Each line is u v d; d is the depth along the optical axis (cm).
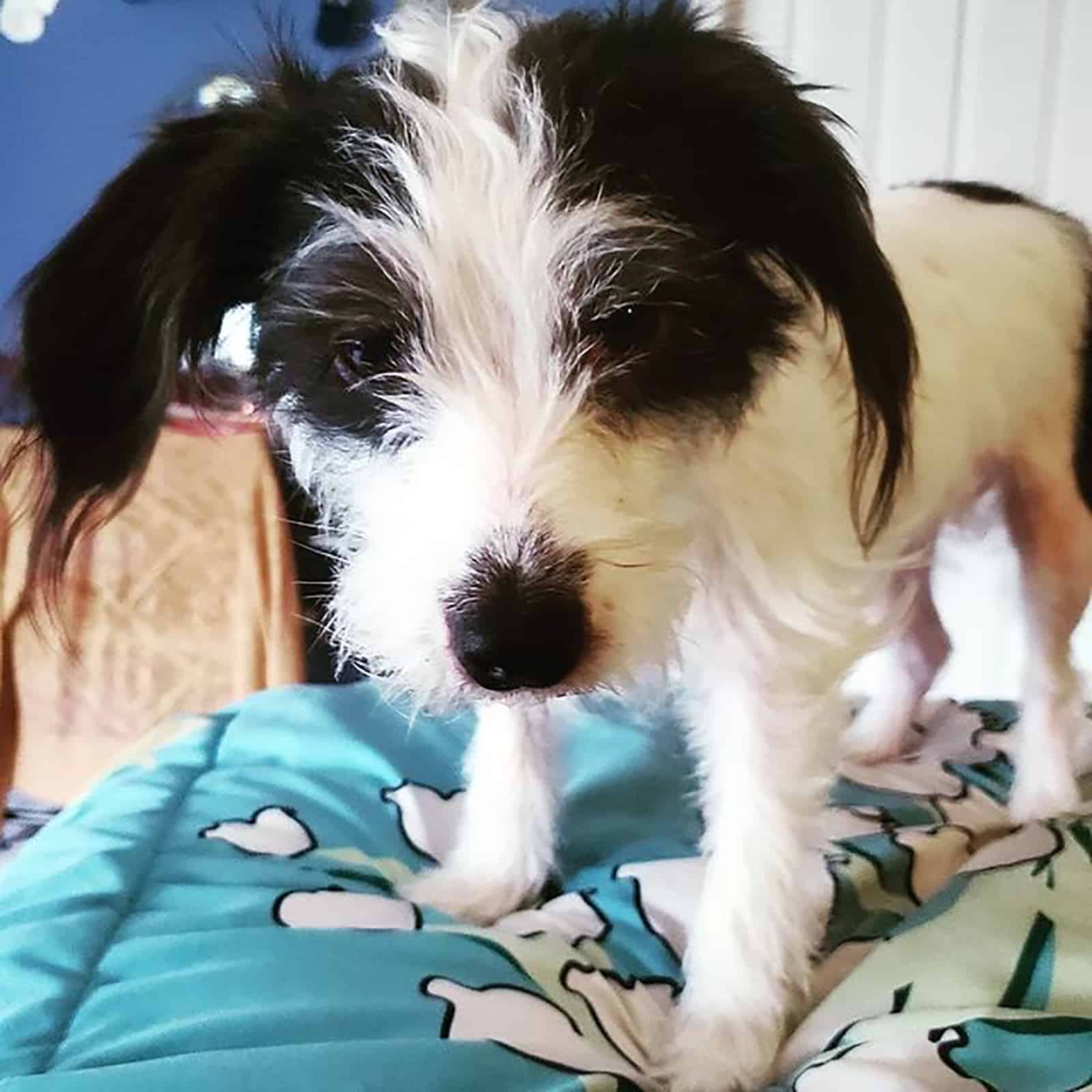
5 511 40
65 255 26
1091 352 40
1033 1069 24
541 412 23
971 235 37
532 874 35
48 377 27
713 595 29
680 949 32
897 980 29
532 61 25
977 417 36
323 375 25
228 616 56
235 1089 23
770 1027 29
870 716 46
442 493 23
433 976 28
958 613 60
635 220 24
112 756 58
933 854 35
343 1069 24
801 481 28
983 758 45
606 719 42
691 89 25
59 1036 26
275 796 37
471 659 23
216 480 54
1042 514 40
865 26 56
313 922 31
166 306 26
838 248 26
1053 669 40
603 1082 25
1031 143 56
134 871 32
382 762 39
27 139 73
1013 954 29
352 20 56
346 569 28
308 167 25
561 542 23
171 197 26
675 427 25
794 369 28
